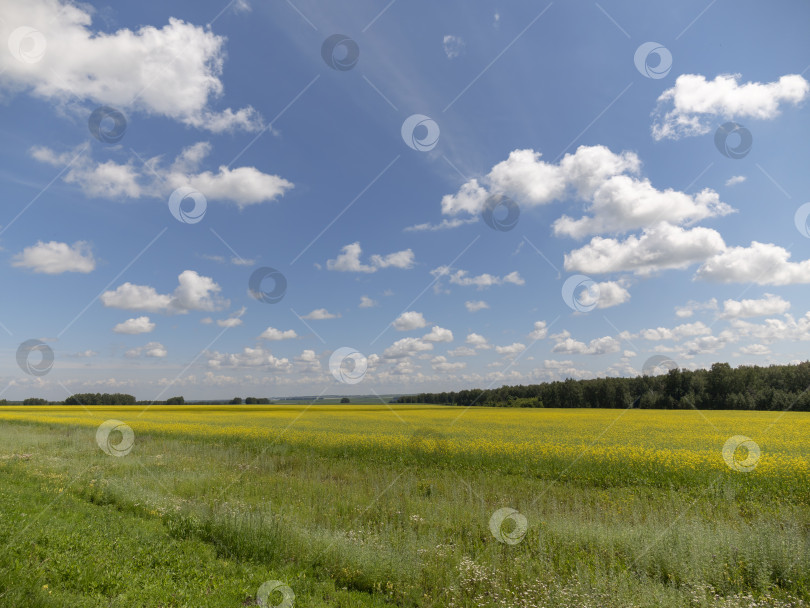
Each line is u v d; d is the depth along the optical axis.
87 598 4.98
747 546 6.52
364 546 6.94
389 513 9.22
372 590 6.13
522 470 13.90
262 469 14.12
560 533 7.59
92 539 6.98
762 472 12.07
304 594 5.73
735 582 5.89
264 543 7.11
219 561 6.71
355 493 10.71
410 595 5.88
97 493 10.09
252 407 59.19
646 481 12.23
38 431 24.62
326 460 16.14
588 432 22.84
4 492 9.21
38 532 6.88
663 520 8.46
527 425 27.12
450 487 11.55
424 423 29.27
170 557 6.61
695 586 5.60
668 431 23.05
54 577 5.44
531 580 6.03
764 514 9.09
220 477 12.44
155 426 26.58
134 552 6.70
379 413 43.28
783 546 6.38
